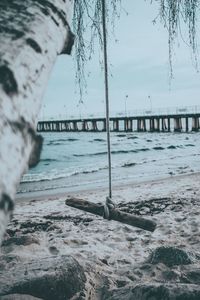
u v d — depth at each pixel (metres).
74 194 12.46
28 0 0.69
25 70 0.53
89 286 3.18
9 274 3.04
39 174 21.81
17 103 0.48
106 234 6.33
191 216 7.34
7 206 0.39
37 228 7.11
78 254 4.76
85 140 54.94
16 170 0.42
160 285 2.67
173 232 6.22
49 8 0.71
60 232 6.57
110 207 2.35
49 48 0.63
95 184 15.62
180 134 52.56
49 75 0.60
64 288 2.98
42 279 2.94
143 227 2.29
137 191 11.80
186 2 2.23
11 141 0.44
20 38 0.58
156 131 52.84
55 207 9.88
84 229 6.74
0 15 0.61
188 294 2.53
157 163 23.06
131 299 2.70
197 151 30.94
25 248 4.71
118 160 27.34
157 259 3.92
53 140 56.31
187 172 17.27
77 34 2.11
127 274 3.65
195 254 3.98
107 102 2.19
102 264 4.19
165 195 10.43
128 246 5.52
